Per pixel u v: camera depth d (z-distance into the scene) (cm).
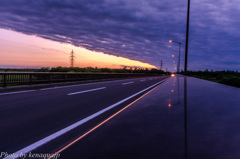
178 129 287
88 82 1734
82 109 516
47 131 323
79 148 225
